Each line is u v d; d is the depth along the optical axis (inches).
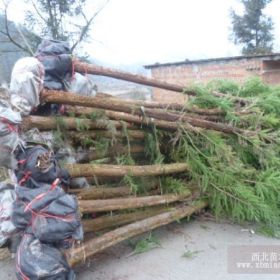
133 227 119.0
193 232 137.1
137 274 110.6
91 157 123.8
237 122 151.6
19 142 93.5
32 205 92.4
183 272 111.6
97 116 117.6
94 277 109.0
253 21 817.5
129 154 130.3
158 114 129.2
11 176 110.8
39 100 102.7
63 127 111.1
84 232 117.1
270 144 148.9
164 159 146.6
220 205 139.6
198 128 140.0
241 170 138.0
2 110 90.4
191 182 143.3
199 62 404.2
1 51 365.1
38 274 89.2
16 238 105.4
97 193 120.6
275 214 139.5
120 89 375.9
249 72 368.2
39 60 111.6
